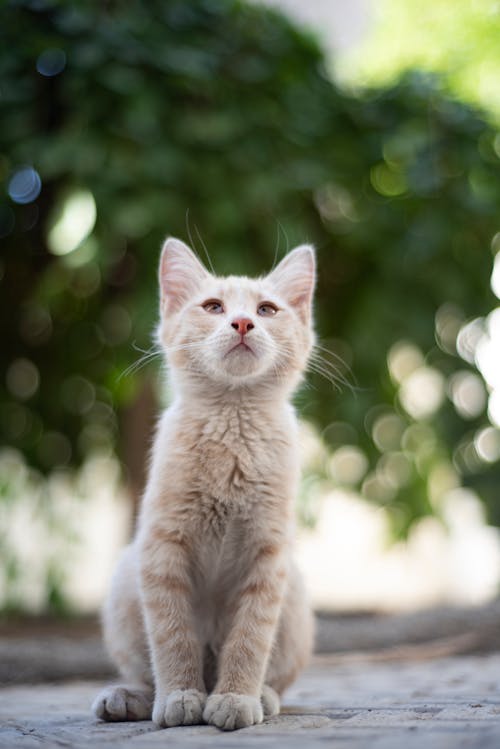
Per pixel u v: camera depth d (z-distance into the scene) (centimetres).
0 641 120
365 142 125
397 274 126
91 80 115
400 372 132
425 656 114
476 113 129
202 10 123
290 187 118
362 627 126
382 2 186
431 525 147
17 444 140
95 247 114
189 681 80
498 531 140
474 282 129
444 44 170
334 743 69
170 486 83
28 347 140
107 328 133
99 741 72
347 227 127
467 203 123
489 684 92
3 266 130
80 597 180
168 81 117
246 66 121
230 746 70
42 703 90
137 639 85
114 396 137
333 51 148
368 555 205
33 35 116
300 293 93
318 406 130
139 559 83
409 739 69
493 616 125
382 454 129
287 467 85
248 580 83
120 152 114
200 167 117
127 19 118
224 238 119
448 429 129
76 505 144
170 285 92
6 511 136
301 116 123
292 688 94
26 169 119
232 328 86
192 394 87
